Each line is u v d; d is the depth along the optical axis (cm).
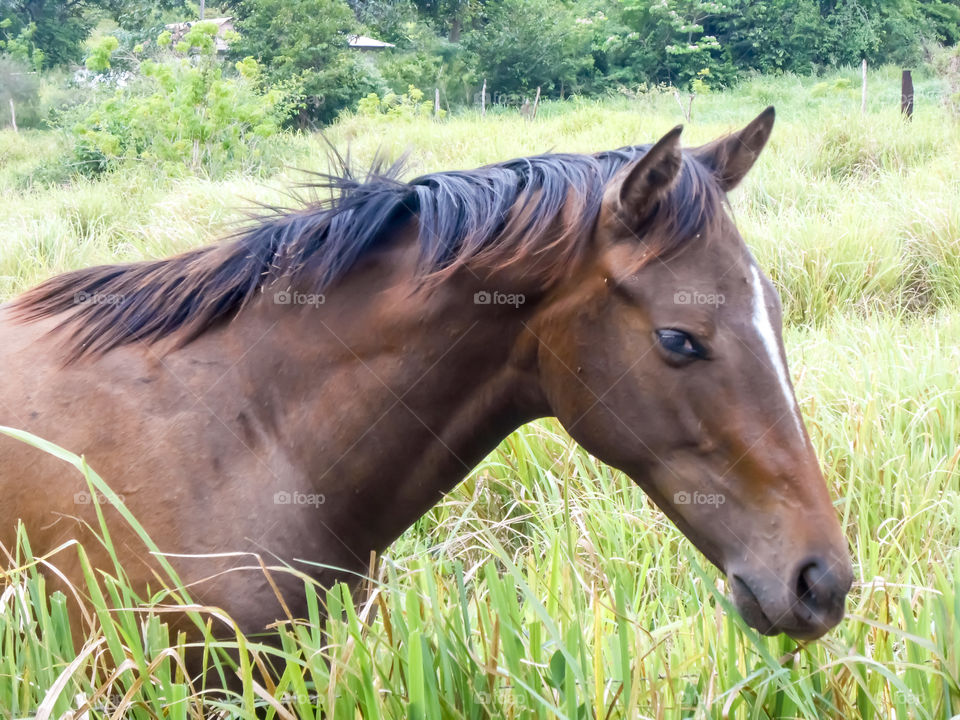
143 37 3019
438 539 303
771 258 565
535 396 177
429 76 2881
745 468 153
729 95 2422
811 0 3194
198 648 171
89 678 176
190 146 1057
